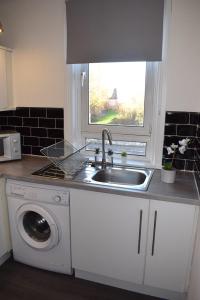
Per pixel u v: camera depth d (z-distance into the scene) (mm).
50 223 1882
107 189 1689
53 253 1988
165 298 1836
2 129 2576
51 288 1921
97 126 2359
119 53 2006
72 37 2123
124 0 1915
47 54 2283
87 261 1903
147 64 2076
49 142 2463
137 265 1778
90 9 2020
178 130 2012
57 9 2164
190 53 1879
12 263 2186
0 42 2422
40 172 2018
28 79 2398
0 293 1867
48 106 2389
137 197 1650
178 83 1945
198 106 1930
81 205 1799
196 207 1557
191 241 1619
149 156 2238
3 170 2059
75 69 2295
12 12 2311
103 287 1939
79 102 2363
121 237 1763
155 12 1862
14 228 2074
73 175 1951
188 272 1677
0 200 1994
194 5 1811
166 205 1606
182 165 2068
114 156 2355
